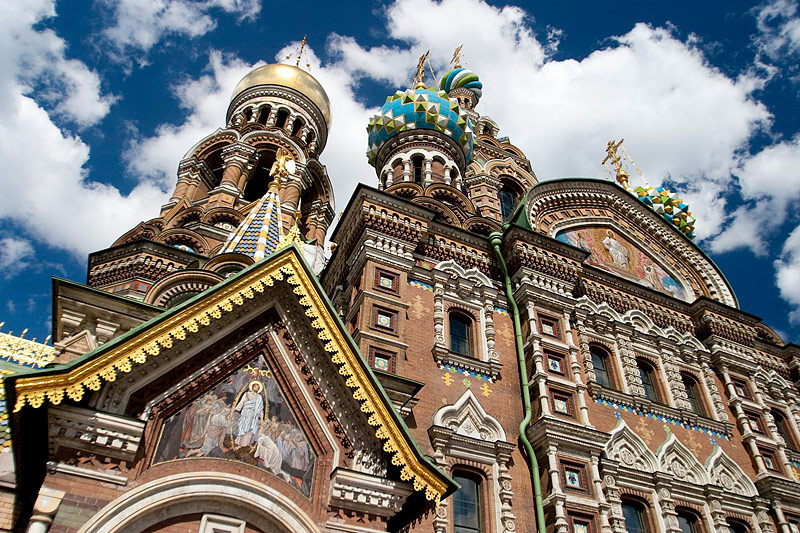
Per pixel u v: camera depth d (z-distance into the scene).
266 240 22.25
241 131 42.78
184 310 11.88
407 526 12.66
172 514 10.59
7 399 9.77
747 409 24.03
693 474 20.39
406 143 30.97
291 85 47.91
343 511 11.67
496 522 16.25
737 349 26.05
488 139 37.44
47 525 9.39
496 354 20.25
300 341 13.30
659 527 18.20
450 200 28.02
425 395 18.09
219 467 11.25
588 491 17.52
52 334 15.27
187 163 38.81
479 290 22.20
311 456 12.25
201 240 31.28
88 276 26.62
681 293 29.06
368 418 12.49
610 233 29.42
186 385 11.84
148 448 10.88
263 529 11.05
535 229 26.53
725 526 19.30
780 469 22.64
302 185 40.69
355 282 21.11
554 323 21.78
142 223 32.97
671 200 37.88
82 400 10.76
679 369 24.11
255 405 12.33
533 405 19.31
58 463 9.96
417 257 22.14
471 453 17.33
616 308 24.70
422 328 19.94
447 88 46.03
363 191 22.27
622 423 20.17
